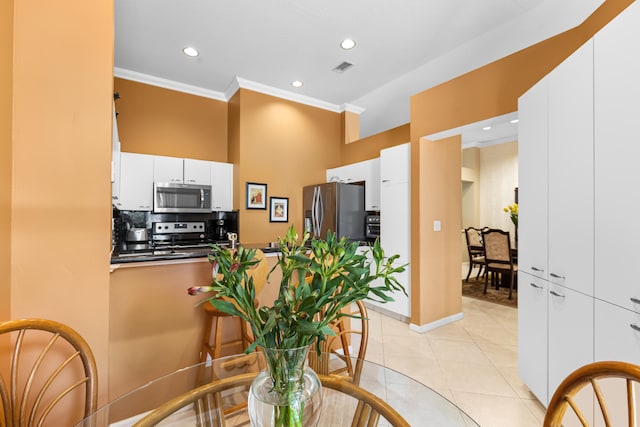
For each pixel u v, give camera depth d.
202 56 3.38
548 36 2.88
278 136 4.34
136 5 2.55
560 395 0.75
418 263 3.12
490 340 2.89
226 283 0.68
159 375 1.77
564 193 1.53
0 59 1.17
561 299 1.56
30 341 1.31
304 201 4.51
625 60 1.18
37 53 1.32
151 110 3.88
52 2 1.35
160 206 3.71
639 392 1.11
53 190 1.35
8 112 1.24
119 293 1.67
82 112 1.40
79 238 1.40
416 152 3.18
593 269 1.34
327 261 0.69
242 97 4.03
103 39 1.44
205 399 1.15
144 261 1.69
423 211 3.16
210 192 4.05
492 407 1.87
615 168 1.22
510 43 3.04
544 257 1.71
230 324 2.04
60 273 1.36
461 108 2.80
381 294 0.67
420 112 3.18
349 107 4.89
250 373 1.35
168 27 2.86
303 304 0.63
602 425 1.27
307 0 2.49
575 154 1.45
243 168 4.05
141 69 3.67
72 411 1.39
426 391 1.22
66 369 1.38
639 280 1.12
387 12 2.62
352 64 3.52
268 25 2.82
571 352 1.49
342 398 1.15
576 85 1.44
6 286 1.24
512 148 6.25
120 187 3.49
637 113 1.13
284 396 0.69
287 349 0.67
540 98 1.75
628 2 1.67
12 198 1.27
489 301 4.21
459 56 3.32
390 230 3.54
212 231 4.26
